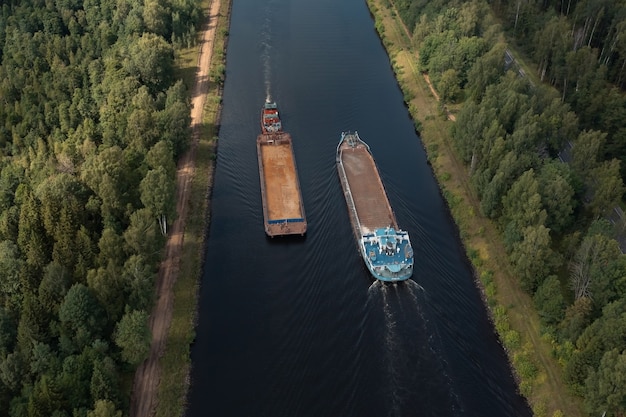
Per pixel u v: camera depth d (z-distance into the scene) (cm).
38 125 19312
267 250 16100
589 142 16425
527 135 16625
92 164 15612
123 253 13825
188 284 15062
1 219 15050
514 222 15038
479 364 13338
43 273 13338
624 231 15250
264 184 17962
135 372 12925
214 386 12925
